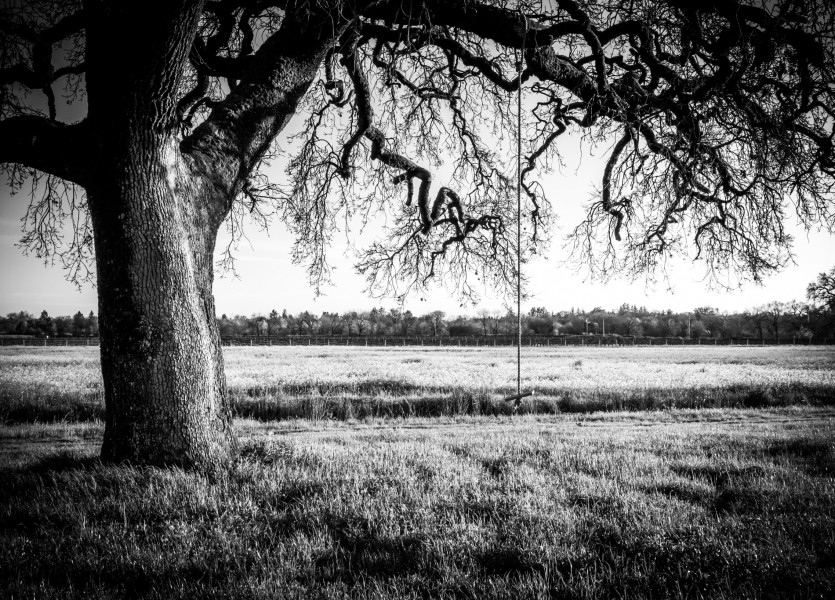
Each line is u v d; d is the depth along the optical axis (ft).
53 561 13.88
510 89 32.09
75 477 19.79
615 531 15.80
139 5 18.26
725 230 34.01
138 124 20.30
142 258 21.02
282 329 429.38
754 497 19.57
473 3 25.81
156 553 14.28
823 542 15.23
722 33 26.63
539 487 20.18
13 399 55.98
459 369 118.21
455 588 12.69
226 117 24.18
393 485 20.07
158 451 21.06
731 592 12.41
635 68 30.89
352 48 29.14
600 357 185.78
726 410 58.18
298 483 19.81
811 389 72.02
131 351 21.11
